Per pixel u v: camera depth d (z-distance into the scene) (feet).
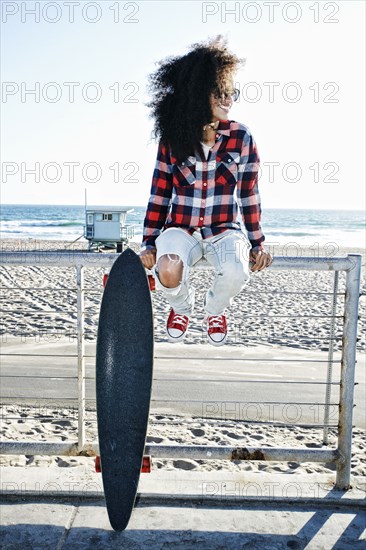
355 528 8.30
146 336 7.81
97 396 7.95
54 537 8.00
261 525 8.34
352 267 8.62
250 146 8.14
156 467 12.79
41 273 52.08
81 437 9.07
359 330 29.53
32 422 15.85
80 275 9.04
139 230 156.66
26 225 178.19
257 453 8.97
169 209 8.63
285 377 20.98
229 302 8.31
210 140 7.98
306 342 26.40
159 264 7.74
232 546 7.82
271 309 35.22
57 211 290.56
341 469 9.14
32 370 21.04
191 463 13.06
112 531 8.16
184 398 18.42
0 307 32.83
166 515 8.58
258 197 8.39
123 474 7.79
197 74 7.46
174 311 8.71
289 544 7.89
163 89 8.00
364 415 17.30
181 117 7.61
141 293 7.82
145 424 7.74
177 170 8.09
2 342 24.97
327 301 39.22
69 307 33.63
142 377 7.81
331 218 259.60
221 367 22.03
